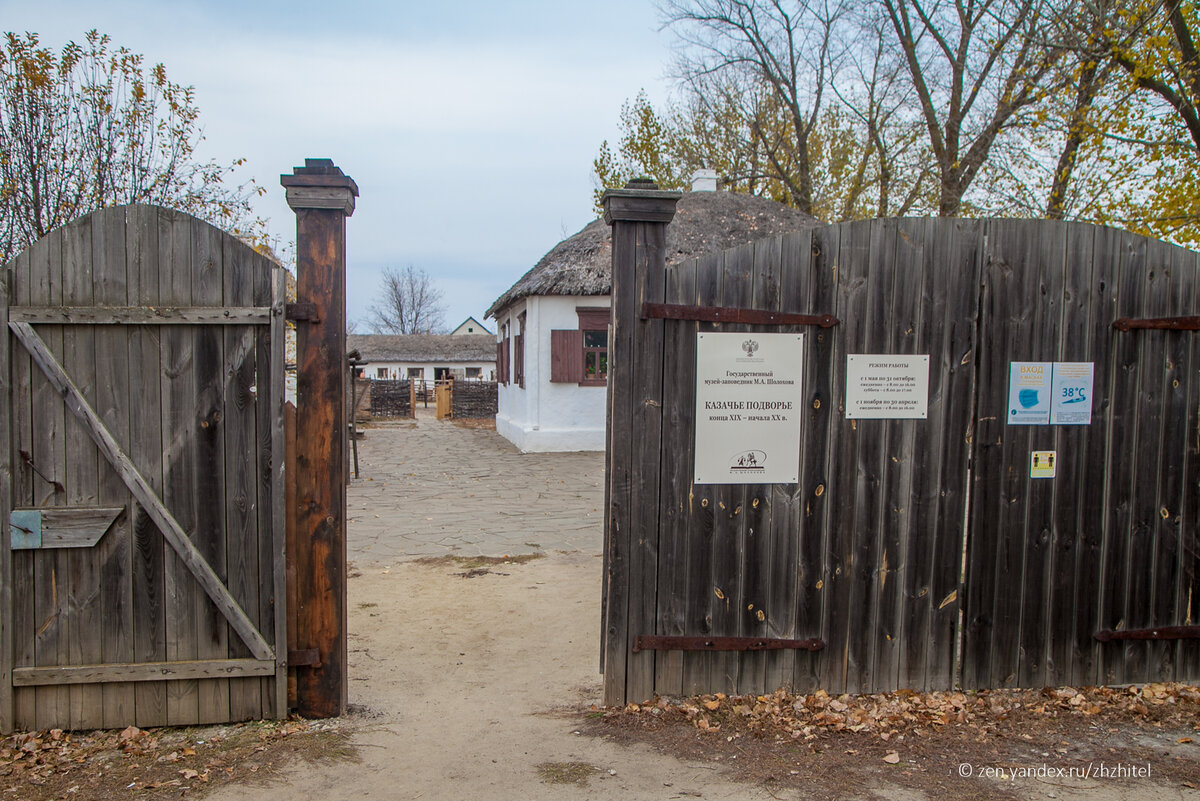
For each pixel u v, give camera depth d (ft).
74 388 11.73
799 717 12.65
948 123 72.54
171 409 11.96
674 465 12.83
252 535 12.21
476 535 27.48
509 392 65.77
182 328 11.92
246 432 12.08
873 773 10.83
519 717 12.94
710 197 59.47
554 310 52.80
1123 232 13.65
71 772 10.81
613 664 12.99
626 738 11.96
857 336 13.08
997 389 13.44
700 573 13.00
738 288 12.80
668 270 12.65
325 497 12.37
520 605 19.47
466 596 20.21
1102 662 14.11
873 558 13.34
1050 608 13.85
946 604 13.56
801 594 13.24
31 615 11.91
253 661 12.31
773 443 13.00
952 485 13.43
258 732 12.11
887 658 13.50
